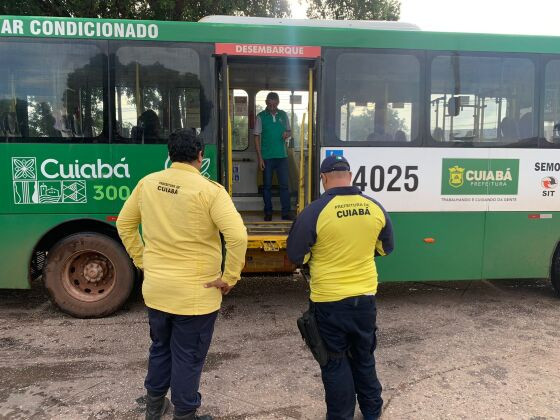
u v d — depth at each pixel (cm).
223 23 496
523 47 531
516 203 545
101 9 982
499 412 329
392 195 525
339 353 290
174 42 486
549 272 563
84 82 478
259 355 420
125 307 539
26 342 443
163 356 295
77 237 493
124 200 489
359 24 532
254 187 703
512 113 537
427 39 516
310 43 501
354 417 323
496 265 550
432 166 527
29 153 475
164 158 491
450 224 536
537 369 394
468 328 486
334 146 512
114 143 484
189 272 276
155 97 488
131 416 322
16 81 470
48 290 498
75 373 382
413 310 542
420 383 369
